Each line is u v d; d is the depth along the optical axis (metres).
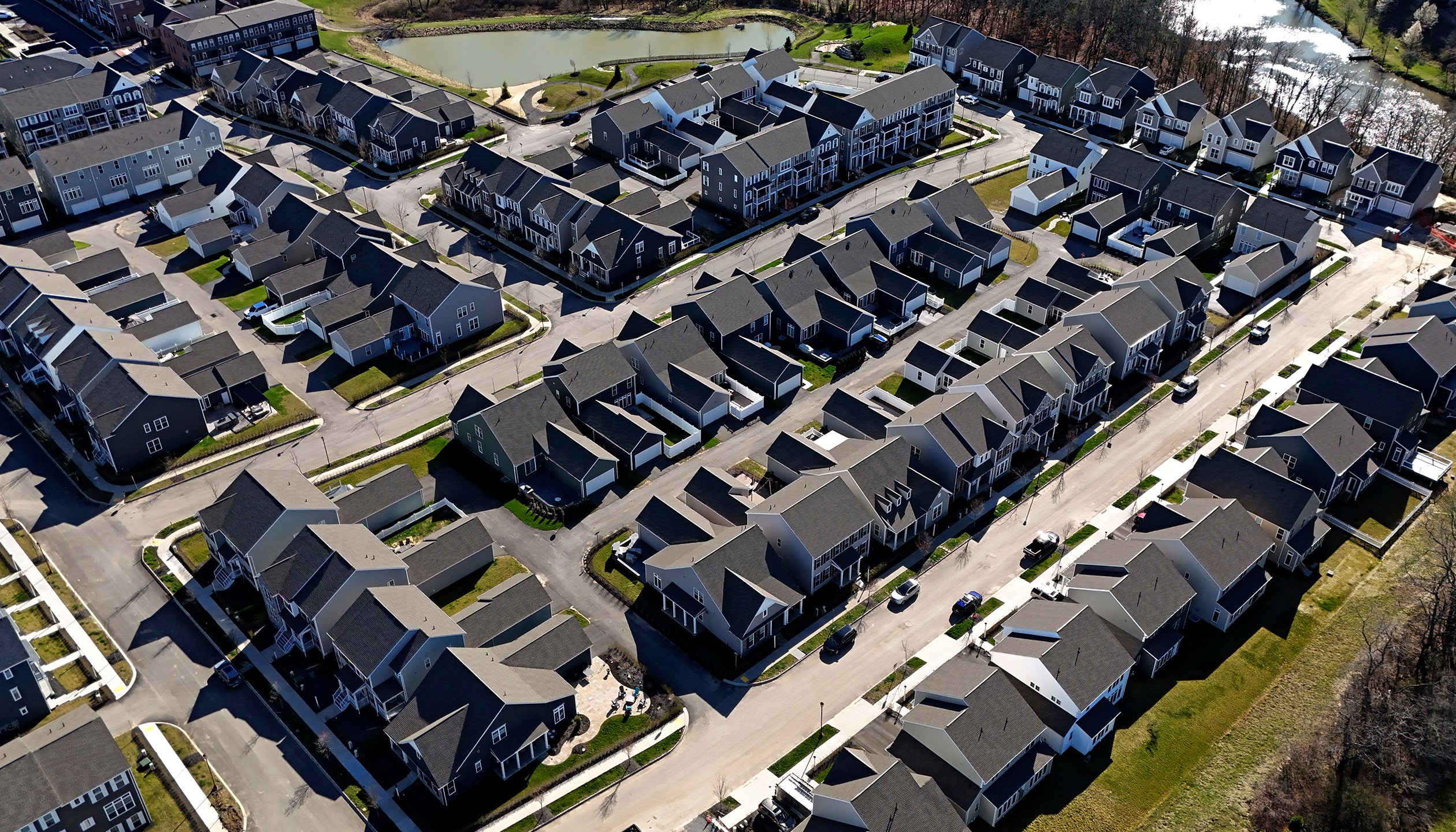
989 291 156.25
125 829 86.50
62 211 178.25
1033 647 95.06
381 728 94.75
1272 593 108.94
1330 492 116.62
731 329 140.38
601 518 117.69
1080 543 113.44
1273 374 137.88
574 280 160.12
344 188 185.88
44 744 84.19
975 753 86.69
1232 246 165.50
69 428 131.12
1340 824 87.75
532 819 87.56
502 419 122.19
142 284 151.25
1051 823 87.31
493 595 102.19
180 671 100.25
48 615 106.00
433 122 193.88
